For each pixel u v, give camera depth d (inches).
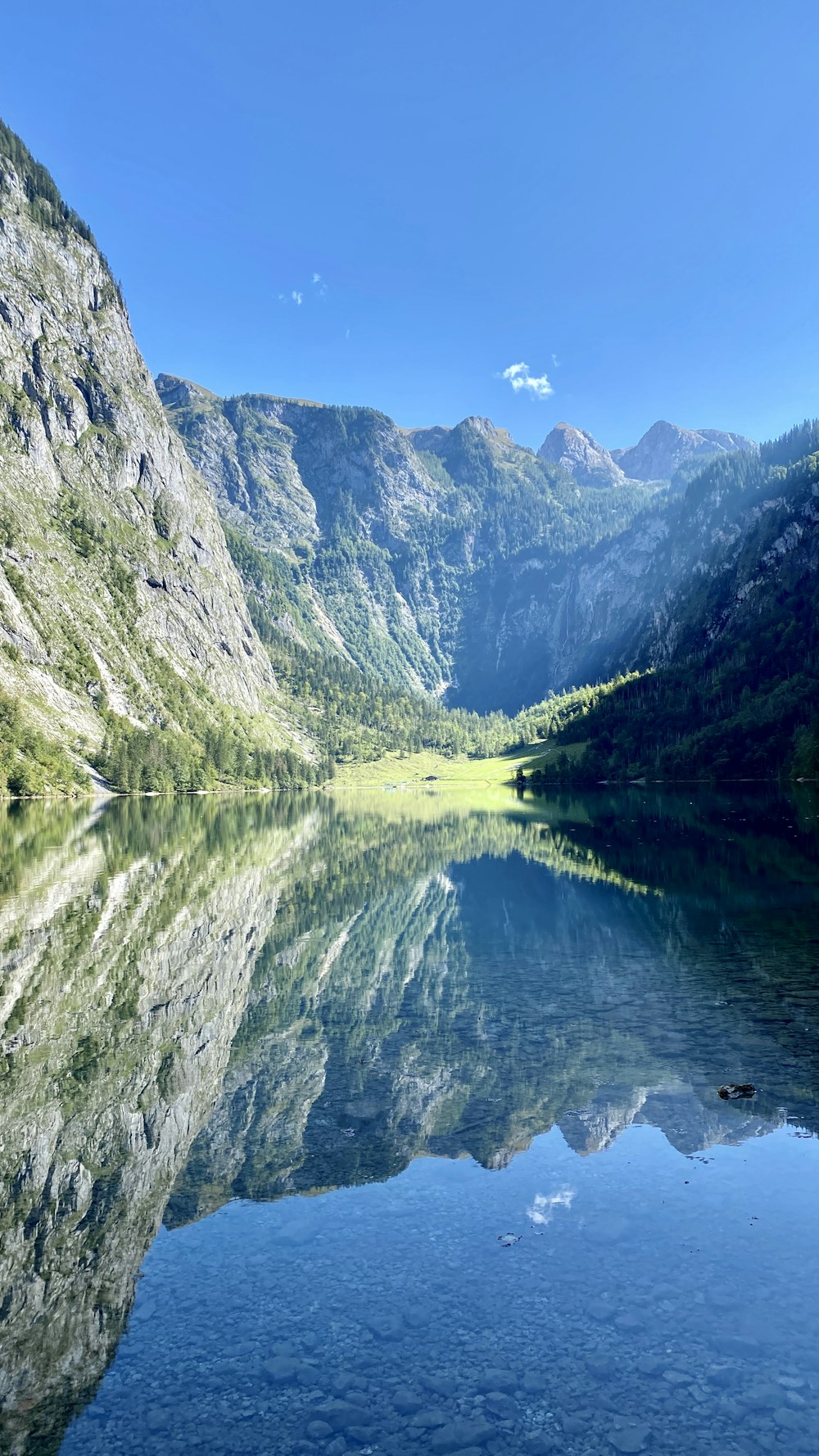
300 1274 533.6
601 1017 1077.1
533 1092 835.4
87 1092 858.8
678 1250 550.6
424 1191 642.2
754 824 4101.9
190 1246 570.6
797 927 1622.8
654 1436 387.5
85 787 7165.4
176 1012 1140.5
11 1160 711.1
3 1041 1024.9
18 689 7780.5
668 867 2566.4
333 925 1777.8
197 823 4869.6
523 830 4232.3
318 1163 695.7
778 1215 589.6
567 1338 462.3
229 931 1695.4
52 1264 553.3
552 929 1696.6
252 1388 429.7
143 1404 421.7
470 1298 503.8
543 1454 376.5
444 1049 976.3
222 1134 754.8
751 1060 900.6
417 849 3378.4
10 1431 401.7
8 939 1579.7
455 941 1604.3
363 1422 401.4
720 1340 456.4
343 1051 975.6
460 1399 417.4
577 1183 647.1
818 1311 480.4
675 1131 732.0
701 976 1274.6
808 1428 390.6
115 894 2122.3
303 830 4485.7
